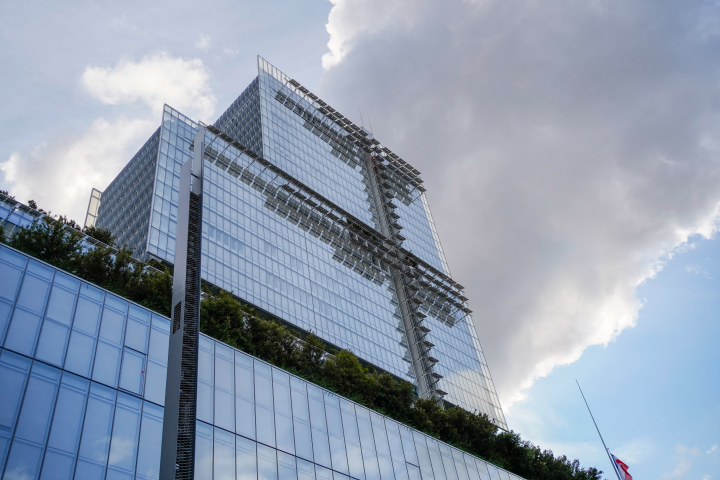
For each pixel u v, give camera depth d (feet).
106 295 112.57
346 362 197.26
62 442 89.81
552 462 238.48
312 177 442.09
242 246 320.70
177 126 340.80
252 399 123.44
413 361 404.16
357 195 487.61
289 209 382.83
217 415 113.09
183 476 75.51
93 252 153.58
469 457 181.57
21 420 86.84
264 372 131.44
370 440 149.48
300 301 335.47
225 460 108.47
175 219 294.87
